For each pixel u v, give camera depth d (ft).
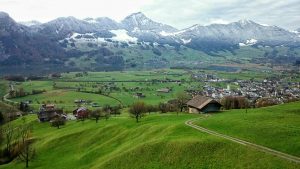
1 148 592.60
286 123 363.97
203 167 301.02
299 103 508.12
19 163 489.26
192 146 332.19
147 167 335.26
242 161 289.12
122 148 408.26
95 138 504.43
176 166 318.45
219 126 388.78
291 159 273.75
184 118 489.26
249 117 408.67
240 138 337.31
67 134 551.59
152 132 420.77
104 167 366.43
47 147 528.63
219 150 316.40
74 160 444.14
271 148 303.27
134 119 554.05
